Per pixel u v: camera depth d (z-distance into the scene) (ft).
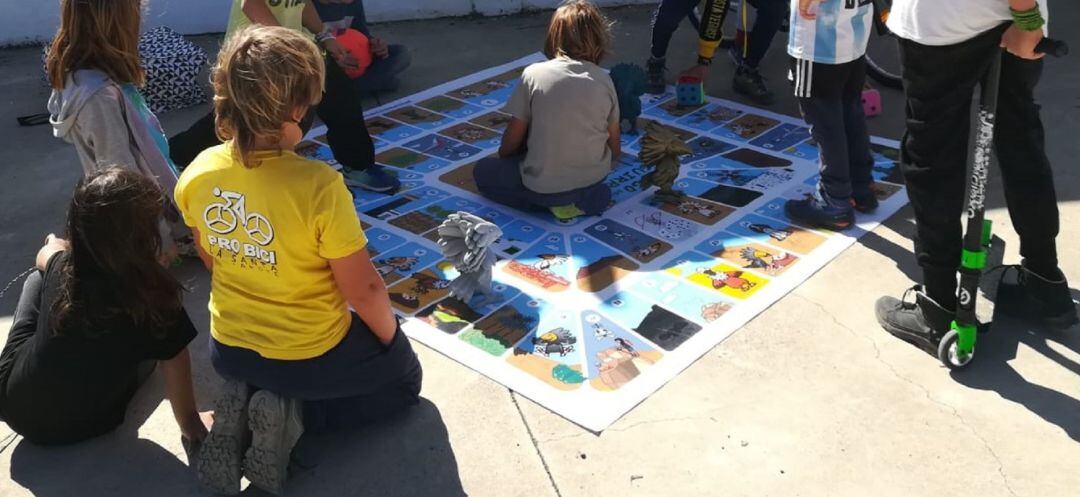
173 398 8.31
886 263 10.99
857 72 11.54
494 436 8.55
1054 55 7.66
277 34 6.82
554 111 11.46
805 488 7.84
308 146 14.80
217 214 7.25
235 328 7.76
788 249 11.34
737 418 8.61
